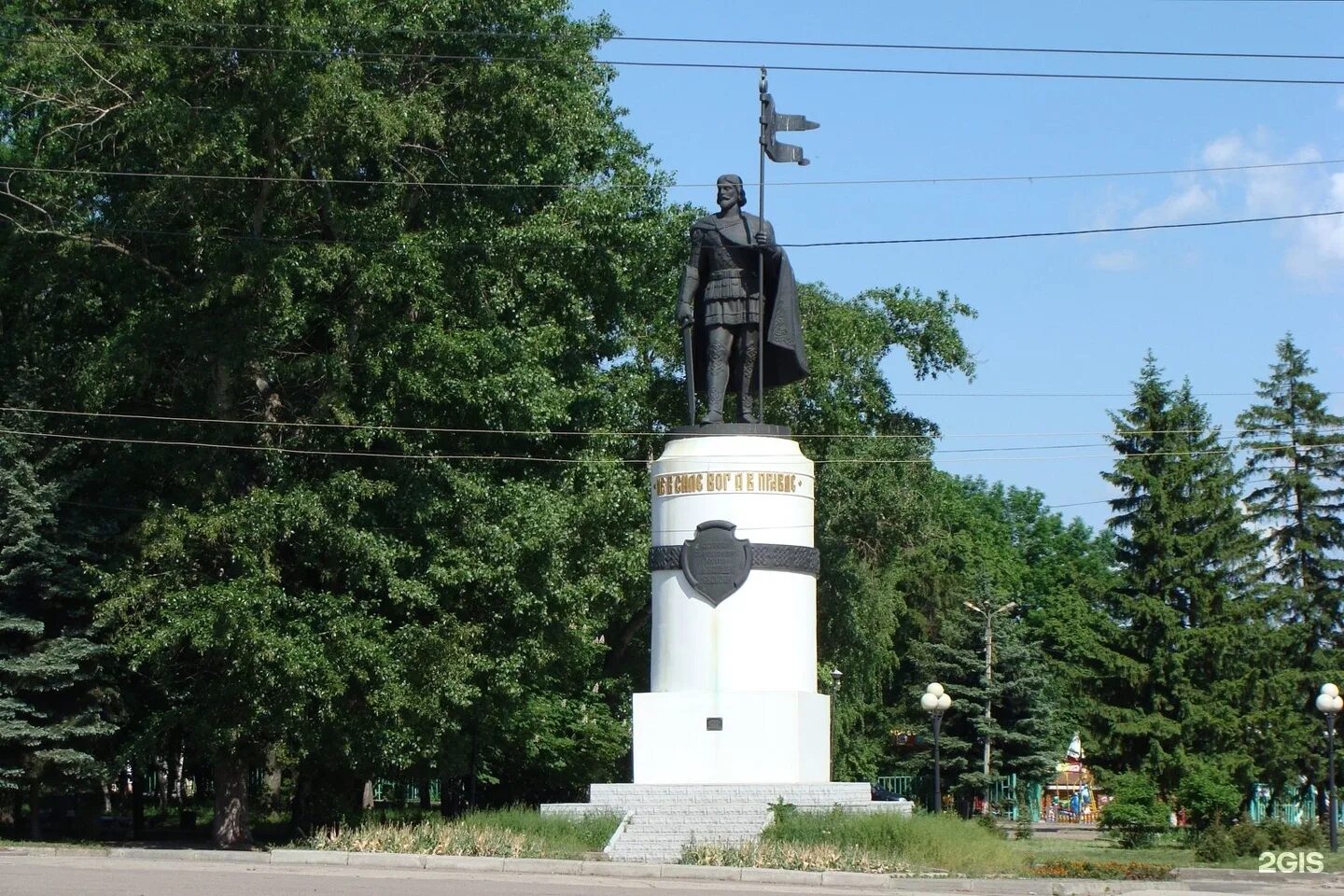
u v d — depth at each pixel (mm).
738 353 24047
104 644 29609
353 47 28359
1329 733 34781
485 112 30453
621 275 33844
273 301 27891
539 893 15828
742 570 22312
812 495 23078
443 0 29469
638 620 44469
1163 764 42812
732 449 22625
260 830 37500
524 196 32062
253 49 27031
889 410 45969
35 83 29453
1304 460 53344
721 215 23969
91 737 29688
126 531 29922
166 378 30703
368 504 29078
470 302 30438
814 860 19391
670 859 20219
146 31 27703
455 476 28828
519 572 29250
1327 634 51656
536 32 30547
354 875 18391
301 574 29891
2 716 28797
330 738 29125
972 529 83375
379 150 28094
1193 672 44531
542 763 41125
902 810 21875
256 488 28156
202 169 27641
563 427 33344
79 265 30125
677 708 22047
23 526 28953
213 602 26812
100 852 23516
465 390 28688
